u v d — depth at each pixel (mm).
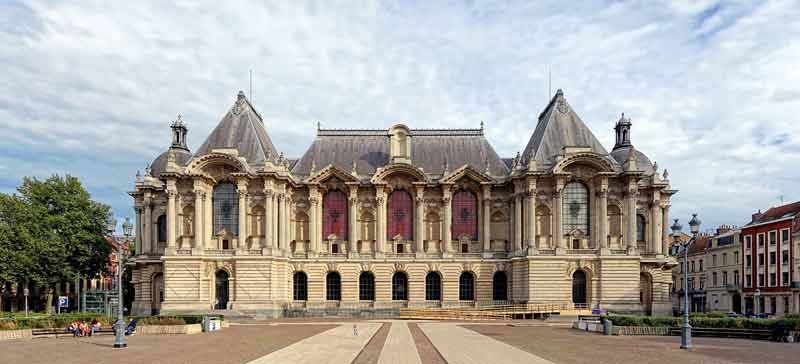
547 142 95562
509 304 91125
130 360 36750
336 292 95062
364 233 96875
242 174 89438
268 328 64688
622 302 88062
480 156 101062
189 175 88875
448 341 48219
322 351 40938
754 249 114000
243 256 87938
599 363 35312
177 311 86750
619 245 92125
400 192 97562
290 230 95562
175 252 88438
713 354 40656
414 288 94000
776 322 51656
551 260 88500
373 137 103688
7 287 107250
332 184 97000
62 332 56250
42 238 94750
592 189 91250
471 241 96438
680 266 141000
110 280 142375
